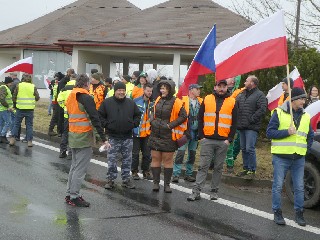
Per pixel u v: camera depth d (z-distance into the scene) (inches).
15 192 305.7
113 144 328.5
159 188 336.5
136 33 936.3
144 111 365.1
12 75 556.4
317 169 302.7
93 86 474.0
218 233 245.9
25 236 225.9
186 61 1073.5
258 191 349.1
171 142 323.9
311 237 249.1
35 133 566.9
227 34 883.4
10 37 1222.3
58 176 357.7
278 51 280.7
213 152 311.0
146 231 242.7
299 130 267.1
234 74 296.4
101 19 1258.0
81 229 240.4
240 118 364.8
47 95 1141.1
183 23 962.1
